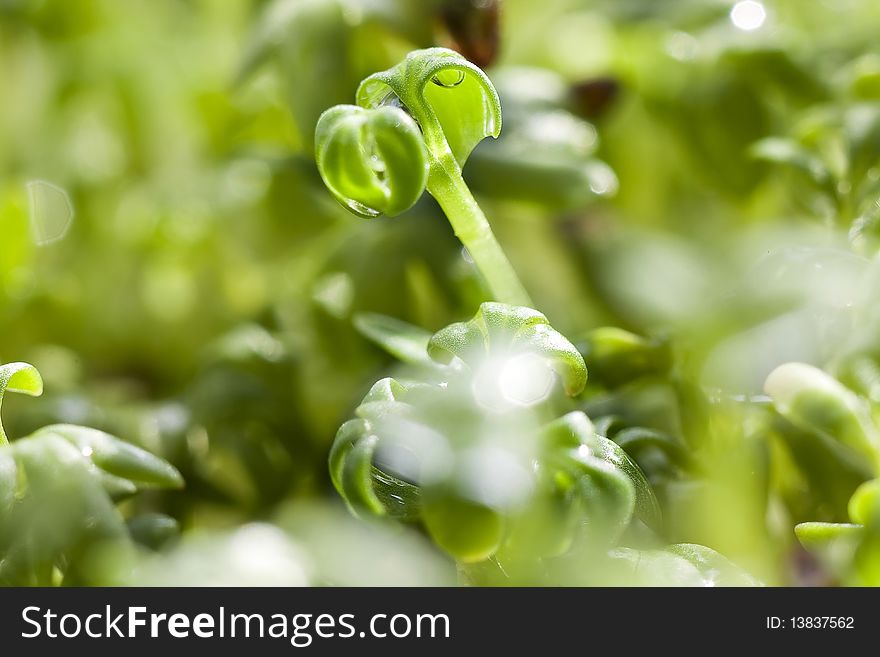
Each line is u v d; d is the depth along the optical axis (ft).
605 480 0.60
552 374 0.62
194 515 0.71
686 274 0.75
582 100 0.80
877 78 0.73
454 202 0.63
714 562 0.63
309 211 0.77
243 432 0.71
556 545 0.60
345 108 0.61
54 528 0.62
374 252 0.73
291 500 0.71
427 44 0.72
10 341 0.77
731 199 0.77
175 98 0.85
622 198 0.80
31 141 0.86
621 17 0.81
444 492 0.60
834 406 0.64
